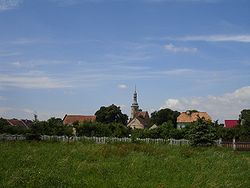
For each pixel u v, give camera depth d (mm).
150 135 65625
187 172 16016
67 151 23000
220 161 20000
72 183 12328
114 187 12445
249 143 44531
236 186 13430
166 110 129500
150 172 15547
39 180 11906
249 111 58750
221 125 62250
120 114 114562
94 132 68875
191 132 40906
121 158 20281
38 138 48094
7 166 15539
